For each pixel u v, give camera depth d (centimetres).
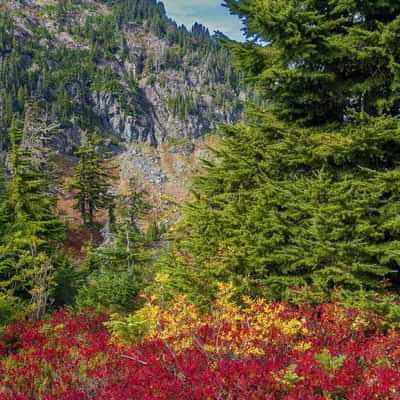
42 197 2016
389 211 745
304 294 711
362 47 848
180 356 535
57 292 1439
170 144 12719
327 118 973
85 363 660
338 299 700
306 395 431
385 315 651
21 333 895
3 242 1380
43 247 1680
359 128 830
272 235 834
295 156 866
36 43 13362
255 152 959
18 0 16138
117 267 1753
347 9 865
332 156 849
